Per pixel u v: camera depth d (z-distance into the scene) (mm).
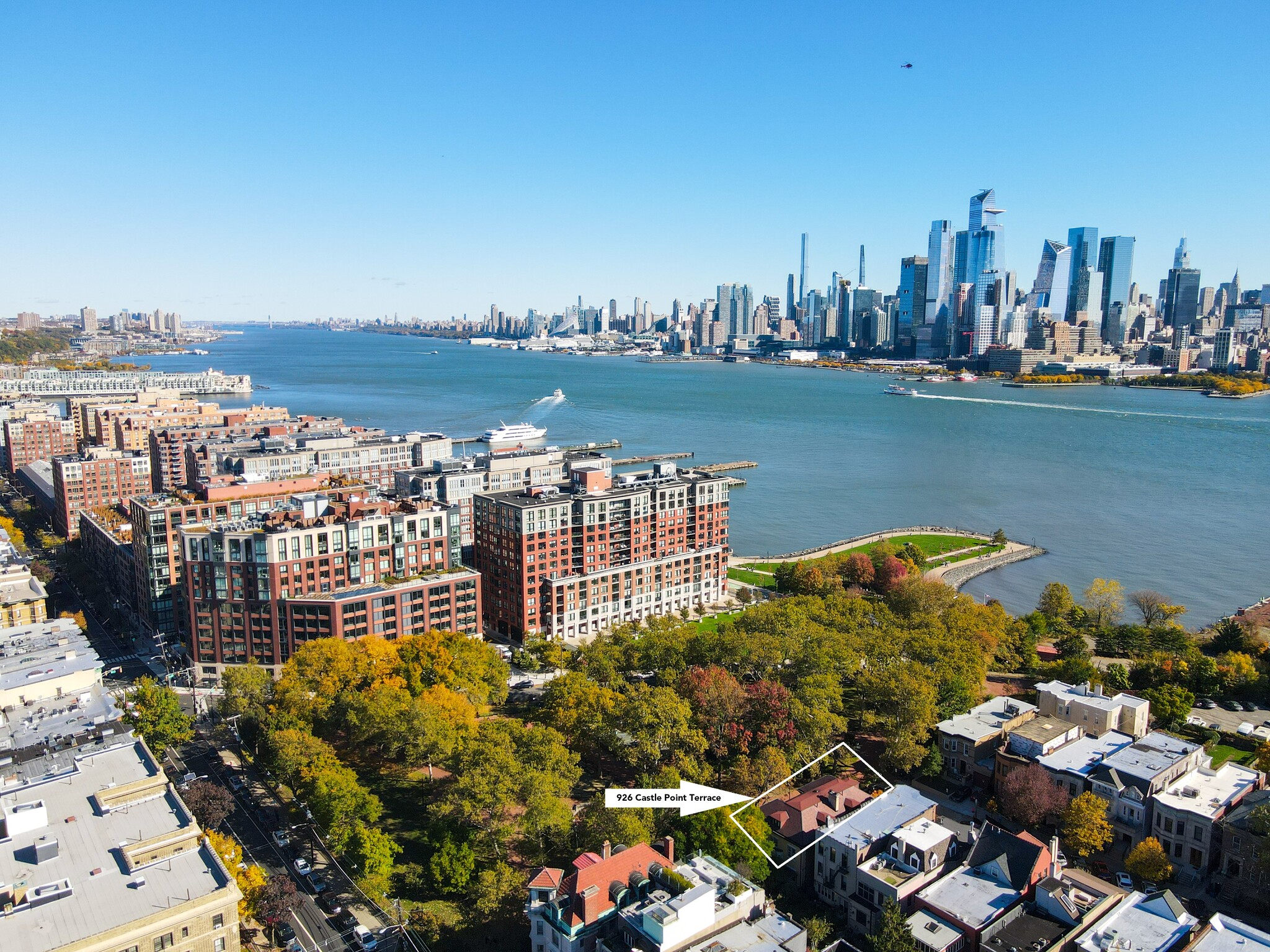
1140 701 192250
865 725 192125
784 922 119875
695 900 112688
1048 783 163000
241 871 135625
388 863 142625
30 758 142250
